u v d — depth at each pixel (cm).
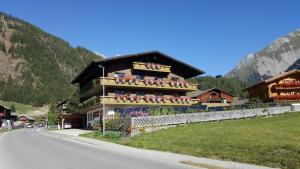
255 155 1877
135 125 3653
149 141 2930
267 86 6388
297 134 2417
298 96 6038
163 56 6469
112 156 2172
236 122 3781
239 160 1852
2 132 7550
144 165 1758
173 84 6391
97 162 1867
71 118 8431
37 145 3111
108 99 5622
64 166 1712
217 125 3525
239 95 14912
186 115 4028
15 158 2081
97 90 6406
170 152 2348
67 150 2588
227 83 17975
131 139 3244
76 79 7600
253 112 4397
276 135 2444
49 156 2161
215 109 4350
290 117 3784
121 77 5922
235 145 2178
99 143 3234
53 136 4894
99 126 5159
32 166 1722
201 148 2289
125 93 6078
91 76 6856
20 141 3753
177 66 6731
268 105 4697
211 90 8488
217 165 1720
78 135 4756
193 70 6769
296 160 1670
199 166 1722
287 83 6291
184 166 1728
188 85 6544
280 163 1678
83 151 2508
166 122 3872
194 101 6488
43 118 17100
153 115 3928
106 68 6059
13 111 17950
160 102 6088
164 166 1725
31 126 14000
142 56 6341
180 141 2673
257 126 3139
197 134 2908
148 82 6125
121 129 3838
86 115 7612
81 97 7744
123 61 6203
